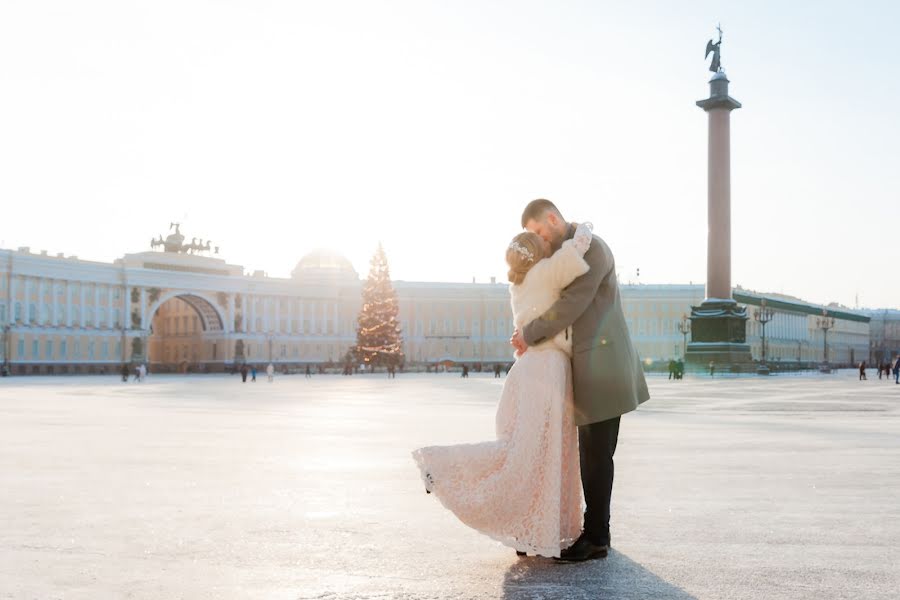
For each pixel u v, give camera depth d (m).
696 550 4.73
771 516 5.78
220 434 12.97
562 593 3.84
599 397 4.58
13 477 7.66
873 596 3.78
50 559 4.45
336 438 12.31
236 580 4.04
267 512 5.83
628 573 4.21
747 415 18.14
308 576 4.12
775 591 3.87
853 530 5.29
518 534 4.39
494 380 58.31
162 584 3.96
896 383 45.50
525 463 4.39
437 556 4.55
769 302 129.25
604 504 4.57
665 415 18.12
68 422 15.88
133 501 6.30
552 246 4.83
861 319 175.75
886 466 8.72
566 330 4.64
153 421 16.27
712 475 7.98
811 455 9.85
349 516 5.69
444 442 11.63
